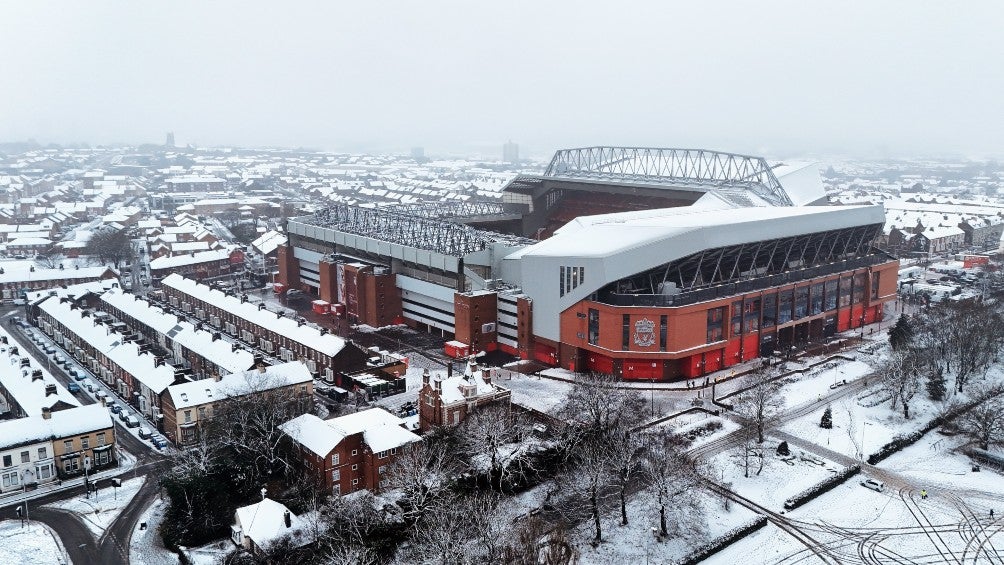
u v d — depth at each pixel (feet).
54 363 529.04
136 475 356.38
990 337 479.41
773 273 543.80
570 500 321.93
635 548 290.76
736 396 436.35
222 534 300.61
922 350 469.98
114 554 289.94
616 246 469.98
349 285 624.18
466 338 524.52
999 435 382.01
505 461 332.80
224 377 403.95
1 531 304.71
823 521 313.32
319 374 485.15
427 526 286.66
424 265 572.10
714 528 304.50
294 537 280.31
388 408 427.33
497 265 564.71
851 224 565.94
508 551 265.34
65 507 325.62
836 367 491.31
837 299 569.64
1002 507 324.19
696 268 477.36
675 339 454.81
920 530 306.35
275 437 340.59
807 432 391.45
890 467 360.07
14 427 345.51
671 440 363.97
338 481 321.73
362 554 266.77
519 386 459.32
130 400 445.37
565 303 483.92
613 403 379.76
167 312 563.89
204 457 316.19
